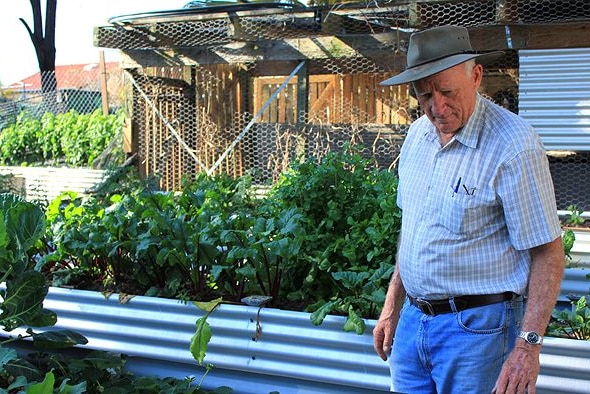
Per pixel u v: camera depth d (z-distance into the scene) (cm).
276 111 963
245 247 417
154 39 873
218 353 393
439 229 269
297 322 371
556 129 745
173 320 404
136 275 456
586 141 736
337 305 375
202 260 431
